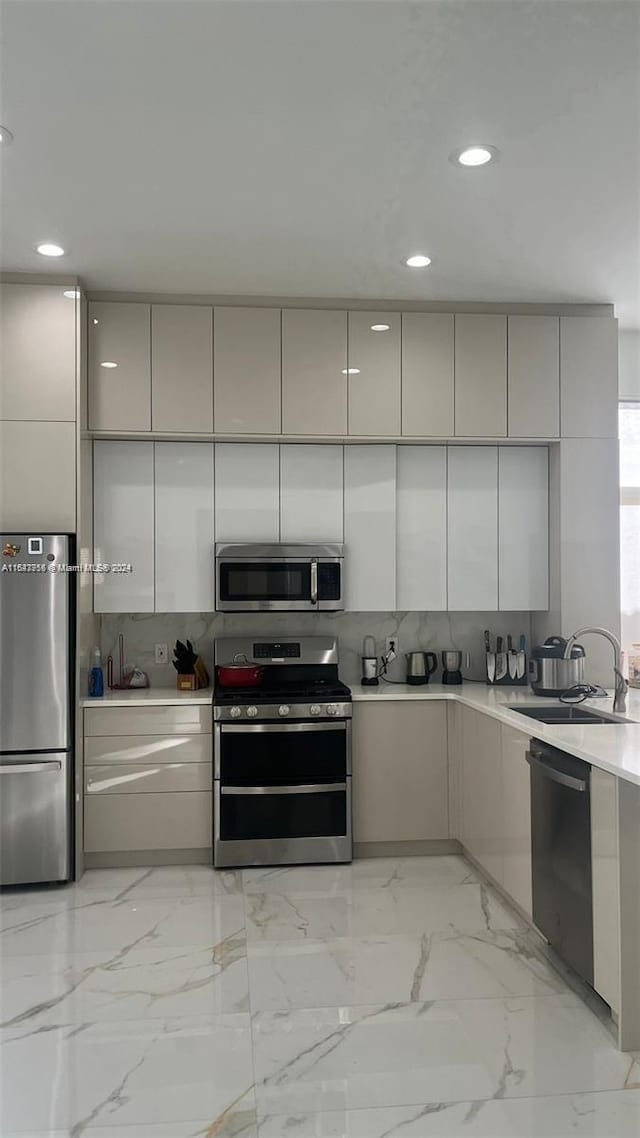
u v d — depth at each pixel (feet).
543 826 10.27
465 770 13.69
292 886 12.87
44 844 12.75
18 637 12.69
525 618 16.17
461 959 10.34
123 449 14.33
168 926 11.36
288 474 14.66
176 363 13.98
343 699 13.83
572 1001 9.30
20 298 13.08
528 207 10.78
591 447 14.73
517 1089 7.66
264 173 9.80
